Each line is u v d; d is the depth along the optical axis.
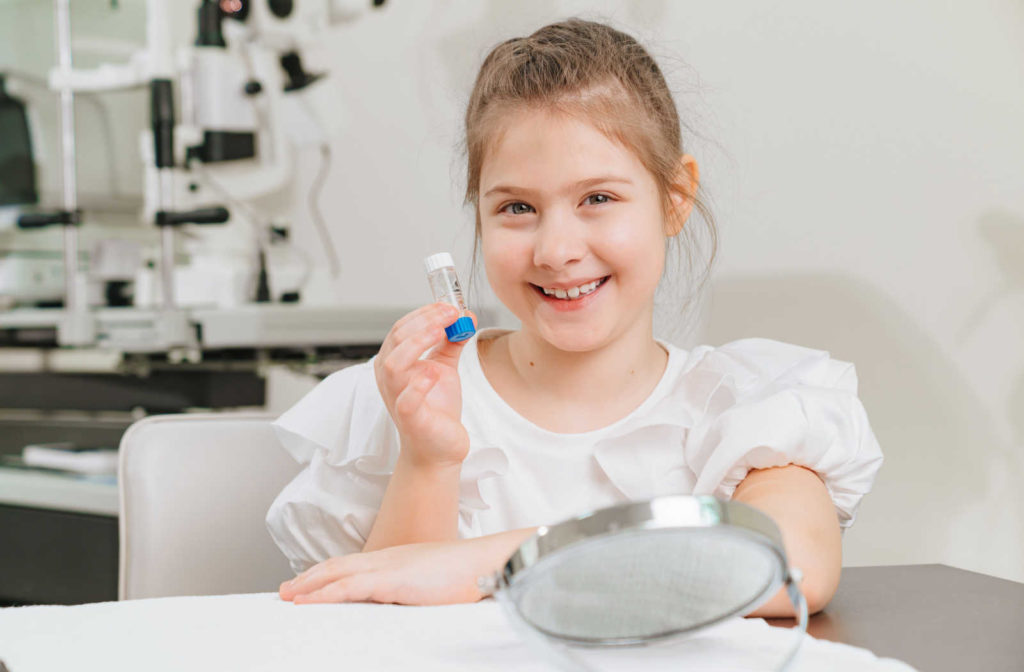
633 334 1.24
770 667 0.82
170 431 1.33
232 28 2.28
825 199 1.89
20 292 2.60
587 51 1.17
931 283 1.79
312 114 2.67
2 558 2.08
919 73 1.79
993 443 1.74
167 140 2.15
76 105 2.66
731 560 0.77
